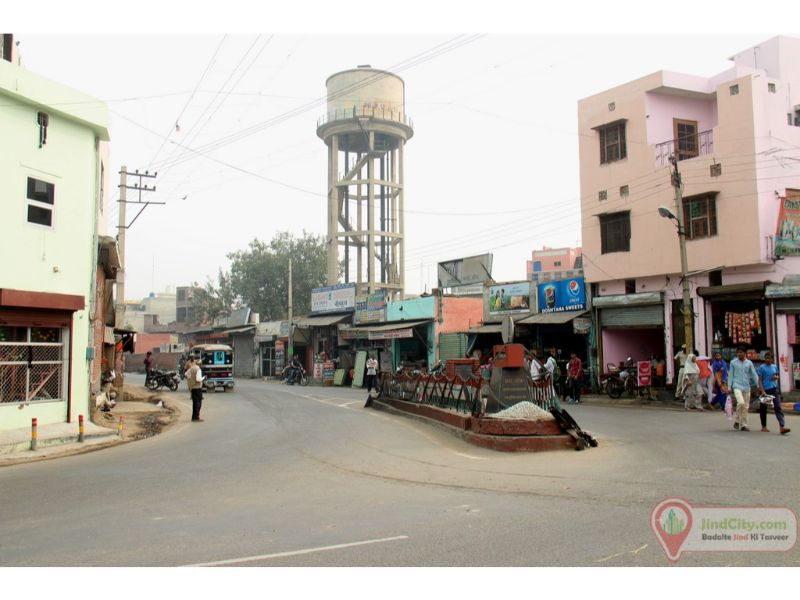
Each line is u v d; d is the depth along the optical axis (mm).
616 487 8648
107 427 16781
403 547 6051
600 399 24672
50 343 15773
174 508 8000
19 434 14234
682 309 23719
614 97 27062
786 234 21375
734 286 22000
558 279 30922
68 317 16062
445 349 33750
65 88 16094
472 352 31562
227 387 34031
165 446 14391
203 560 5754
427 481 9719
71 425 15742
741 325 22203
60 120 16266
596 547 5906
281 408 22609
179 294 90875
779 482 8477
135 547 6199
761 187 21750
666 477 9141
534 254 62312
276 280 62438
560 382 25516
